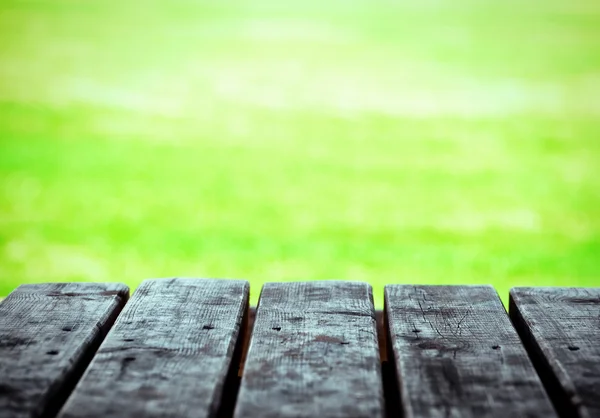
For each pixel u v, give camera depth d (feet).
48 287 5.11
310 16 53.11
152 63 41.24
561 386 3.90
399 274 17.44
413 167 26.76
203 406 3.63
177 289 5.06
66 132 30.27
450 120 32.35
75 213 22.04
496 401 3.66
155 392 3.73
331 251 19.26
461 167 26.73
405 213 22.29
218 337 4.34
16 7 52.65
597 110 33.12
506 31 48.98
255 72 40.19
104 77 38.47
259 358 4.07
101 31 47.62
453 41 46.68
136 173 26.02
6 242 19.67
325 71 40.47
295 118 32.99
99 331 4.58
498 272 17.46
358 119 32.81
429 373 3.92
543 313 4.71
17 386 3.83
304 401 3.66
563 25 50.24
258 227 21.27
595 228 20.66
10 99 34.35
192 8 54.65
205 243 19.90
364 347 4.21
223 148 29.12
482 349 4.18
